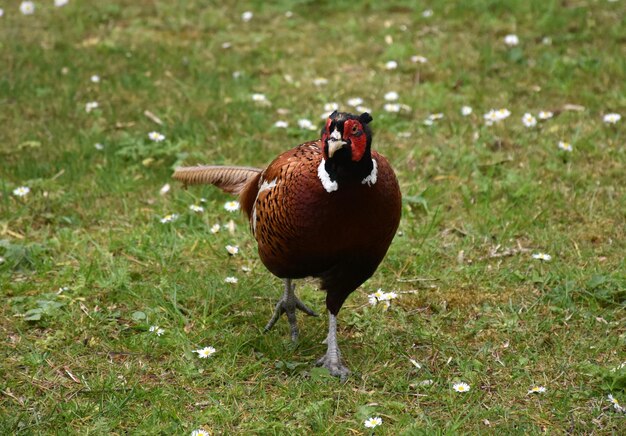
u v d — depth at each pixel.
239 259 6.21
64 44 10.05
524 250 6.19
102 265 6.04
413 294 5.73
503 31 10.19
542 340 5.18
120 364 5.00
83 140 7.77
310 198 4.29
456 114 8.31
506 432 4.36
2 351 5.09
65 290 5.69
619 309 5.46
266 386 4.82
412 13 10.98
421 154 7.54
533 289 5.75
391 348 5.18
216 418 4.49
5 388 4.74
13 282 5.80
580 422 4.45
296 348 5.18
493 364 4.98
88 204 6.80
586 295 5.61
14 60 9.51
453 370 4.96
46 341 5.15
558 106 8.40
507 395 4.70
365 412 4.51
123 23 10.82
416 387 4.79
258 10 11.20
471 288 5.77
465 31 10.31
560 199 6.79
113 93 8.79
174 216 6.54
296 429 4.40
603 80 8.85
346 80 9.13
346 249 4.45
